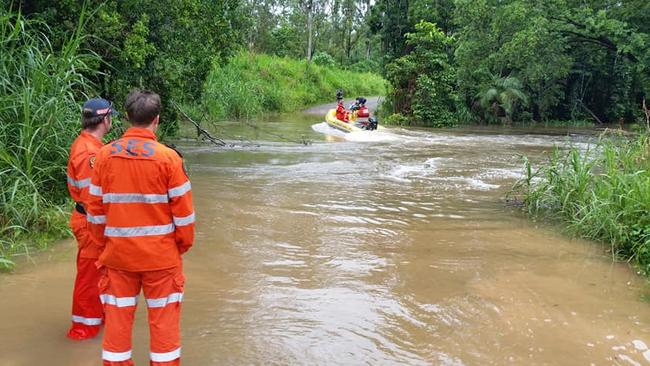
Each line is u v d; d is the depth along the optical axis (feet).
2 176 21.24
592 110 112.37
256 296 16.07
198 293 16.15
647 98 88.28
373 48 223.92
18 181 20.65
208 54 43.04
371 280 17.71
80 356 12.43
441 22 109.81
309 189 31.53
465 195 31.30
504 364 12.52
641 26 84.84
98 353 12.60
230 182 32.78
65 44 29.25
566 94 109.81
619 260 20.67
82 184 12.77
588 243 22.79
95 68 32.68
